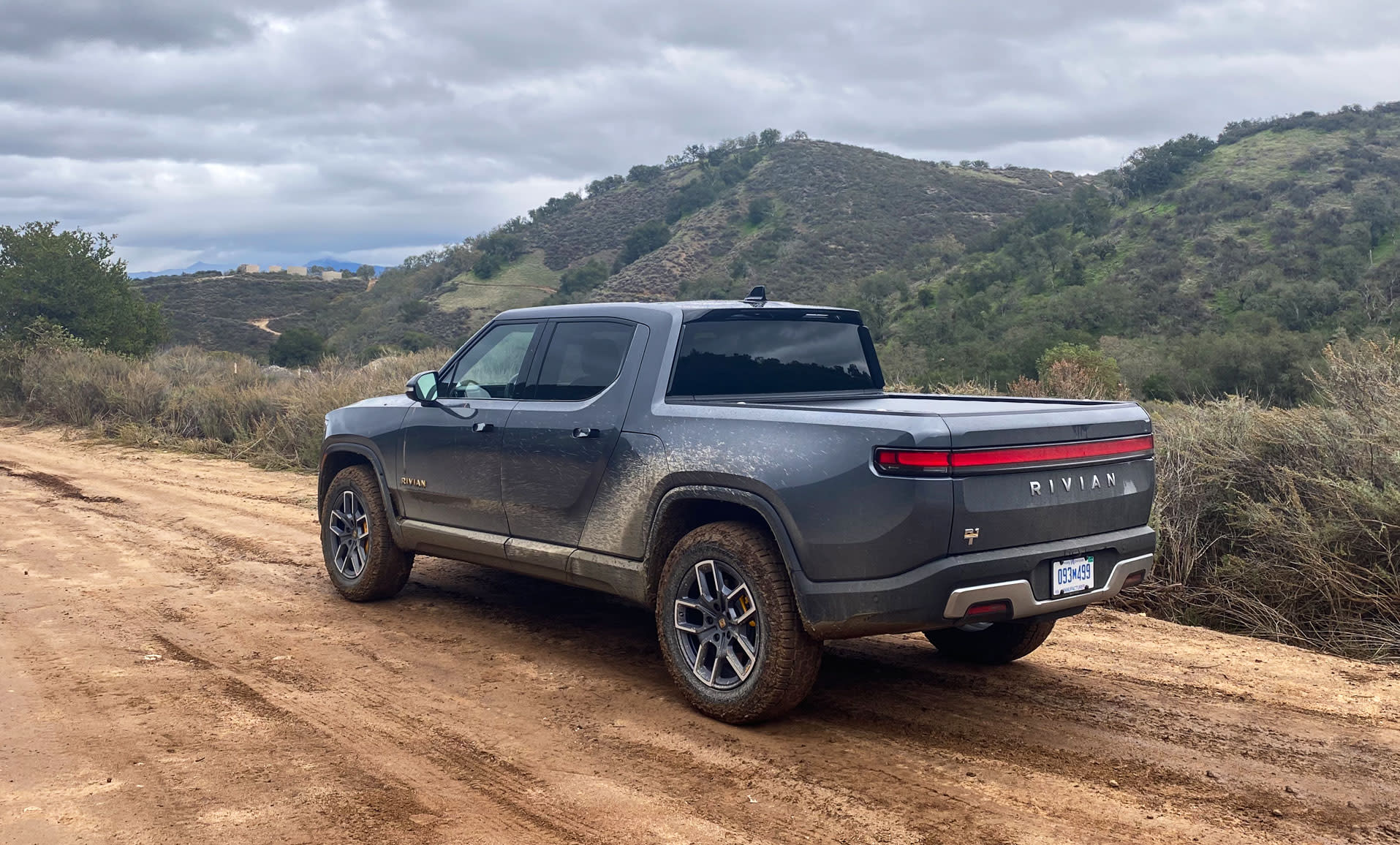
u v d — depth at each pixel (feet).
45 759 12.39
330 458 21.57
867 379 17.76
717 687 13.84
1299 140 346.54
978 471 12.11
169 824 10.61
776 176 499.10
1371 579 18.56
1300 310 195.83
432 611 20.17
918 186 472.44
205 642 17.88
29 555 25.55
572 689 15.40
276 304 385.50
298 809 11.02
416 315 368.07
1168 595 20.81
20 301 92.89
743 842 10.33
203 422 54.39
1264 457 22.36
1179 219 284.20
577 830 10.60
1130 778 12.03
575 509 15.93
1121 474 14.06
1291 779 12.01
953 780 11.95
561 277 445.78
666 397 15.01
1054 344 185.78
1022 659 17.02
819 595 12.55
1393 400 21.33
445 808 11.11
